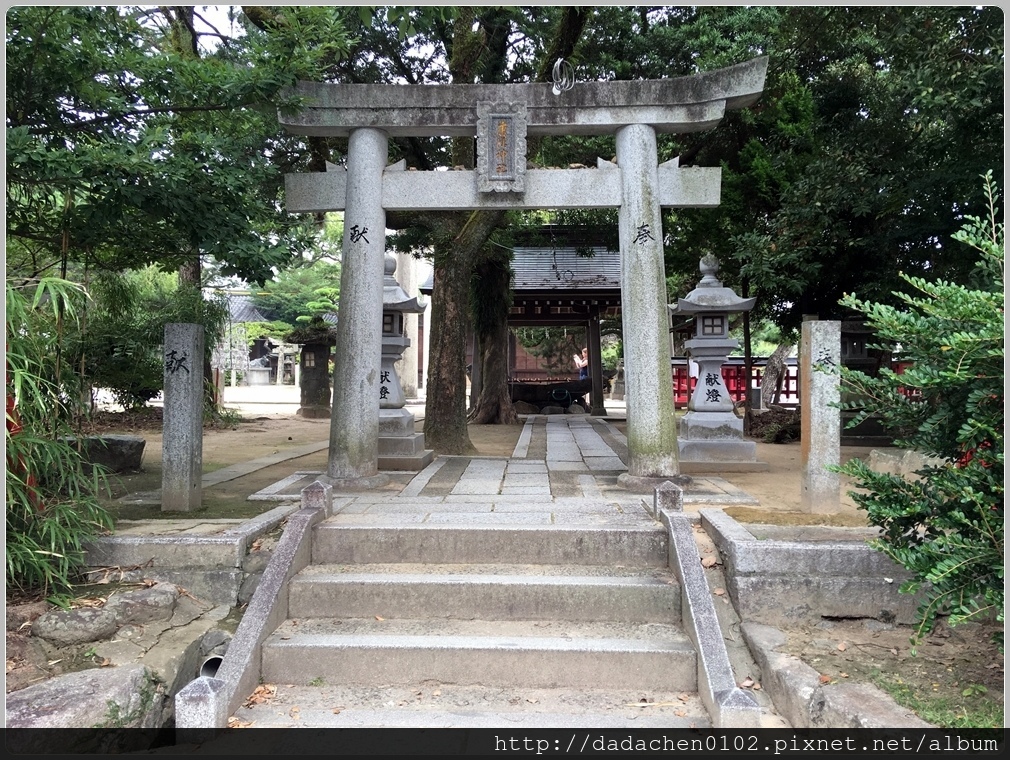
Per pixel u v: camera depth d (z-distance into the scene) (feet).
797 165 34.88
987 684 10.82
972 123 24.47
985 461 10.41
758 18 35.19
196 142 15.92
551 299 56.29
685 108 21.57
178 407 18.53
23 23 13.98
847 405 12.27
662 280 21.77
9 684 10.80
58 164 13.58
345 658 12.83
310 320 64.59
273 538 15.92
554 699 12.21
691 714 11.57
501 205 22.18
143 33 17.24
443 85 21.93
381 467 26.43
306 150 37.70
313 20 17.56
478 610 14.25
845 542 14.33
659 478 21.36
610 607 14.15
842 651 12.29
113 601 13.05
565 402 63.36
